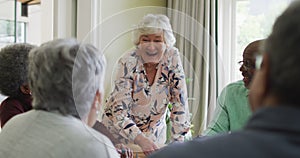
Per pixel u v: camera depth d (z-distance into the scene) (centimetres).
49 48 108
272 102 64
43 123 109
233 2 356
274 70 62
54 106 109
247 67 145
